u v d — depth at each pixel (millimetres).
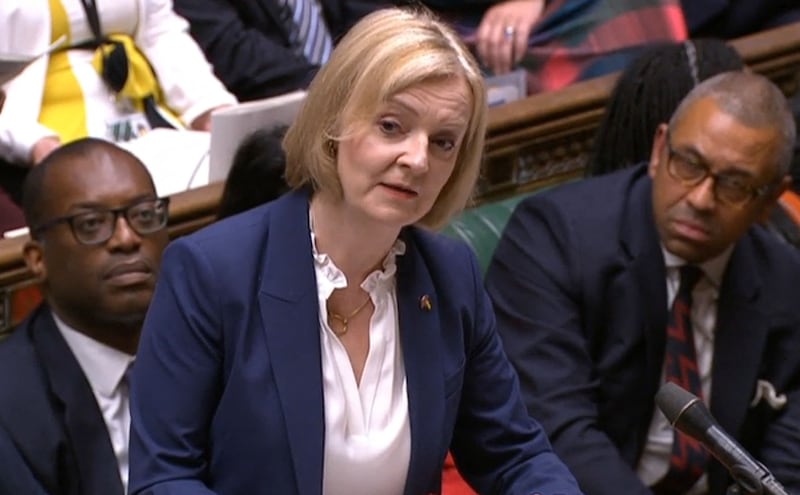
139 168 7797
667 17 13555
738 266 8586
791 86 12883
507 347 8508
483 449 6375
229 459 5742
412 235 6008
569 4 13438
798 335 8633
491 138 10492
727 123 7992
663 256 8445
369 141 5387
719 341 8562
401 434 5930
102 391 7617
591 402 8398
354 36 5426
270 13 12812
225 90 12125
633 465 8555
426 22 5430
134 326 7656
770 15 14602
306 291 5750
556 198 8766
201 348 5660
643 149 10273
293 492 5738
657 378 8484
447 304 6035
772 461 8602
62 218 7590
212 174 9633
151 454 5684
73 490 7441
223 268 5680
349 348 5887
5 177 10781
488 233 9992
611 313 8461
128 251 7645
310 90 5566
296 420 5680
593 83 11148
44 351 7574
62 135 11078
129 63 11297
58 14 11078
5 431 7332
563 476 6262
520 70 12570
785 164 8219
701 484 8641
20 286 8312
